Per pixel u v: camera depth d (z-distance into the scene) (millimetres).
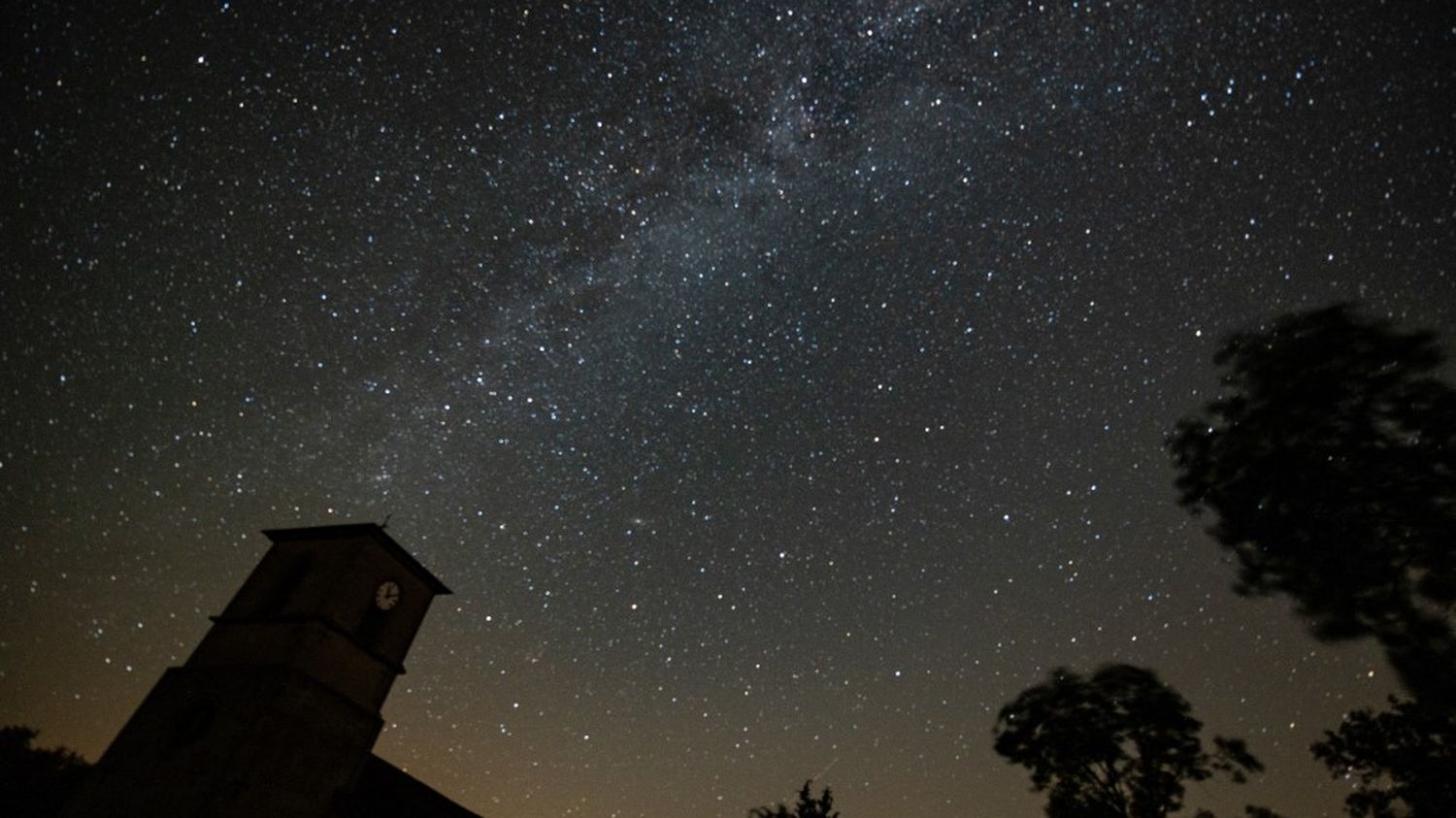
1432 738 12609
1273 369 9219
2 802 20234
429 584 19953
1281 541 9094
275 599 17484
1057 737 21172
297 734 15406
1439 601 8086
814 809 24875
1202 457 9781
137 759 14602
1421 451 8148
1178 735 20531
